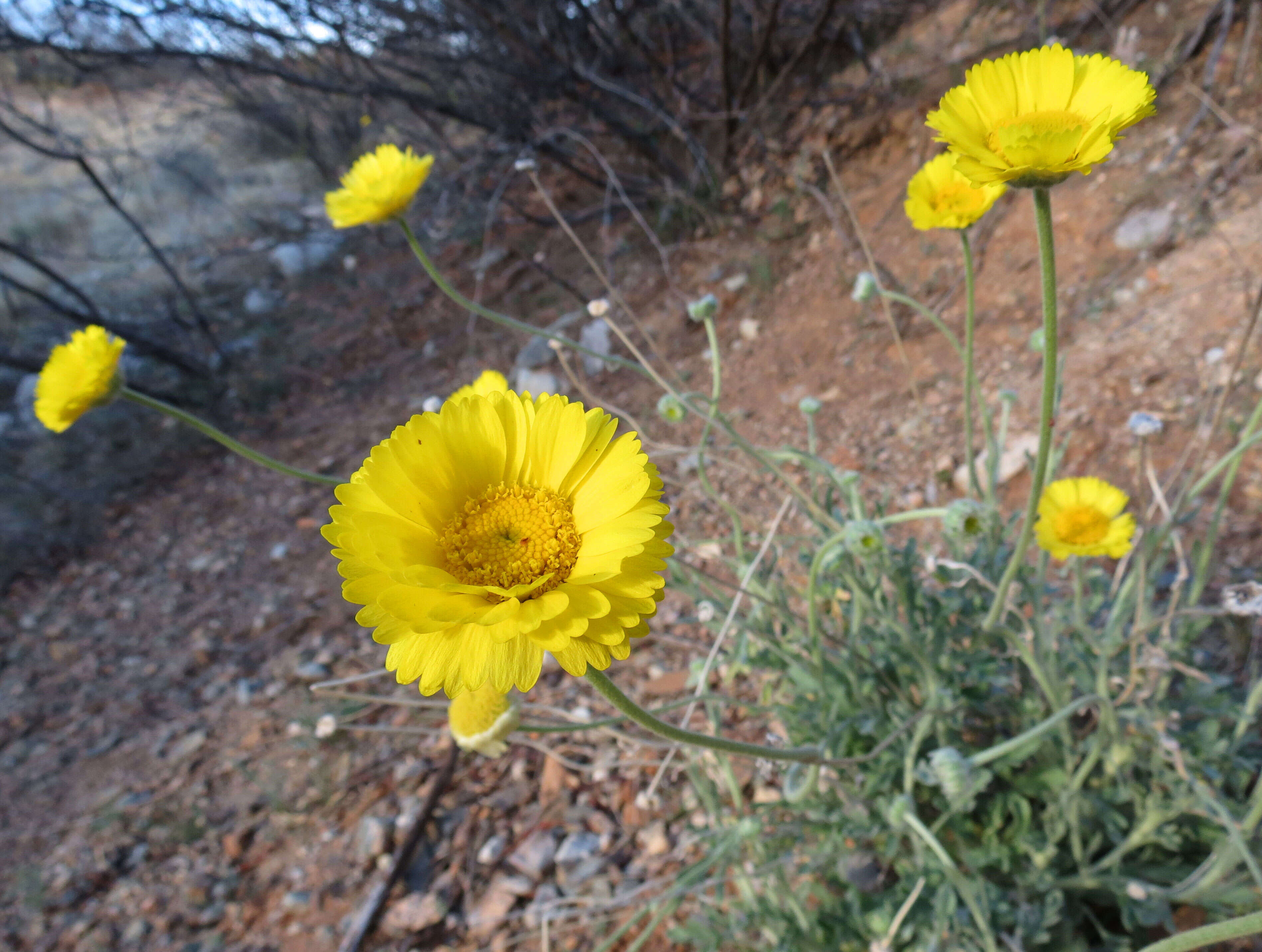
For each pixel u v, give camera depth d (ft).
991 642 1.09
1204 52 2.19
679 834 1.32
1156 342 1.78
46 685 1.99
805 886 1.11
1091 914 1.02
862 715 1.05
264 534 2.37
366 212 1.14
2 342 3.28
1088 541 1.00
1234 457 0.99
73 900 1.47
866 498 1.76
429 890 1.36
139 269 3.98
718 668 1.51
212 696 1.86
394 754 1.62
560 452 0.65
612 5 2.80
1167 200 1.98
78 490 2.65
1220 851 0.91
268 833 1.52
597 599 0.58
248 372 3.09
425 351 3.02
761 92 2.90
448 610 0.58
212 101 3.75
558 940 1.24
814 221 2.62
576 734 1.53
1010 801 1.05
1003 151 0.63
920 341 2.14
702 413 1.06
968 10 2.79
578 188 3.28
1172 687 1.18
